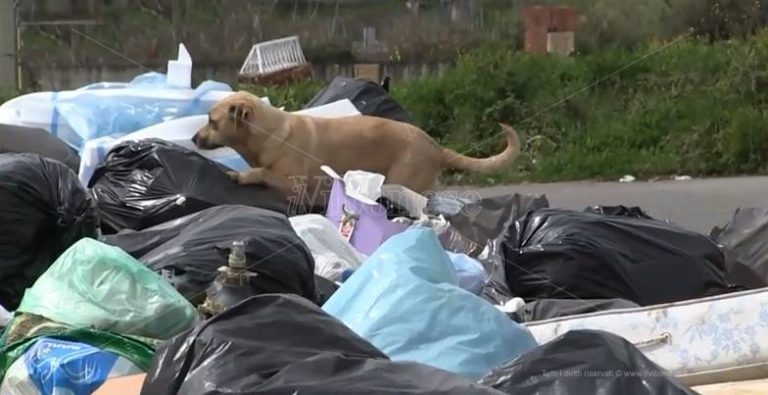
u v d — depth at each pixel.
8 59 22.91
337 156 10.39
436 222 9.18
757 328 5.88
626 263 7.60
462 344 5.04
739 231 8.70
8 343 5.73
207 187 8.95
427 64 23.25
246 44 23.55
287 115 10.35
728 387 5.46
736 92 21.59
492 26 23.31
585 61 21.97
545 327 6.15
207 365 3.87
